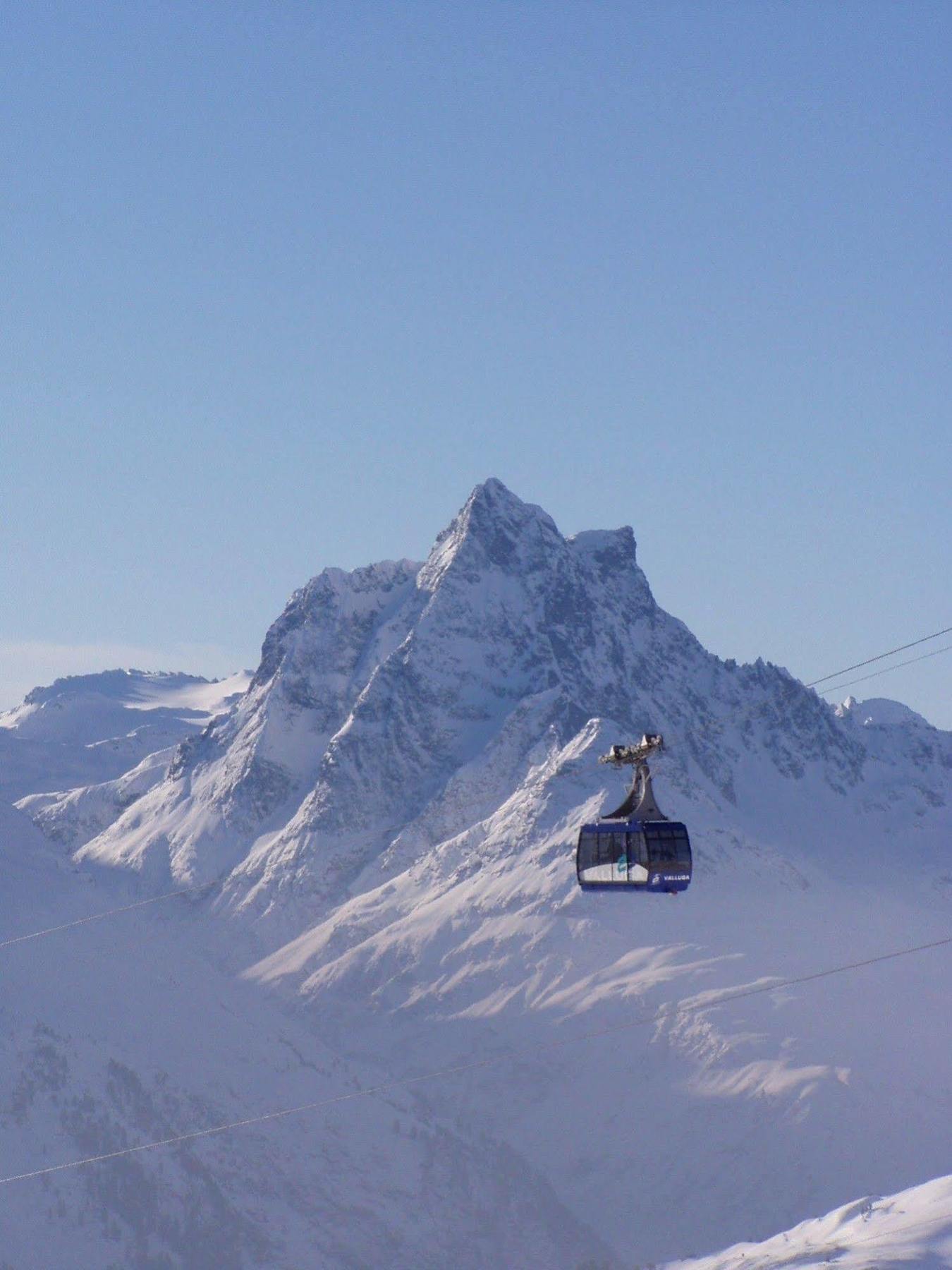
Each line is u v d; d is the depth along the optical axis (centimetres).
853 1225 14150
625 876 8538
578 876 8644
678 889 8544
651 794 8719
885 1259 12394
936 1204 13812
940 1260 12200
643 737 8662
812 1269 12669
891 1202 14400
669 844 8506
